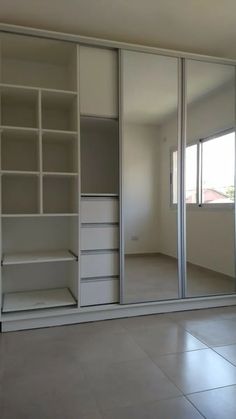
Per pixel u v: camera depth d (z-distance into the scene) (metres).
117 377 1.74
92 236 2.60
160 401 1.54
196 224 2.97
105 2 2.28
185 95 2.86
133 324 2.53
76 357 1.97
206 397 1.57
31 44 2.56
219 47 2.97
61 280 3.02
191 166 2.94
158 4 2.31
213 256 3.04
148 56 2.73
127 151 2.72
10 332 2.38
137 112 2.73
